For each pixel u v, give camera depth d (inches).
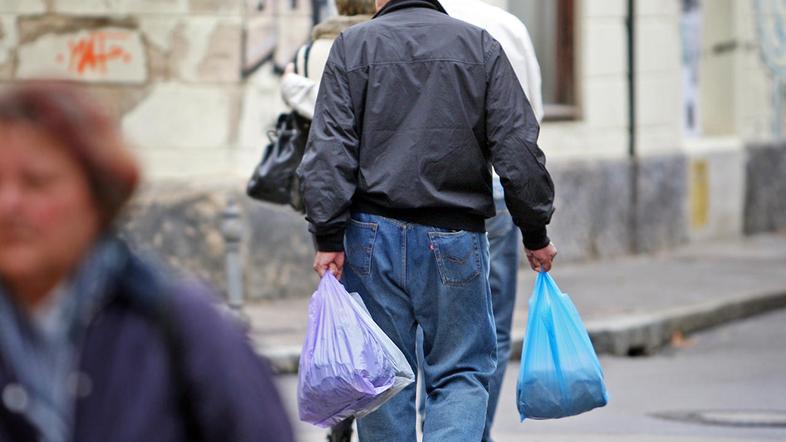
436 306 538.0
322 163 526.9
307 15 1217.4
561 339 556.4
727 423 828.6
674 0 1635.1
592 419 840.9
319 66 675.4
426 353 552.4
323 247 536.4
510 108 526.9
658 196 1616.6
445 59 527.5
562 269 1467.8
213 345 238.1
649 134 1608.0
